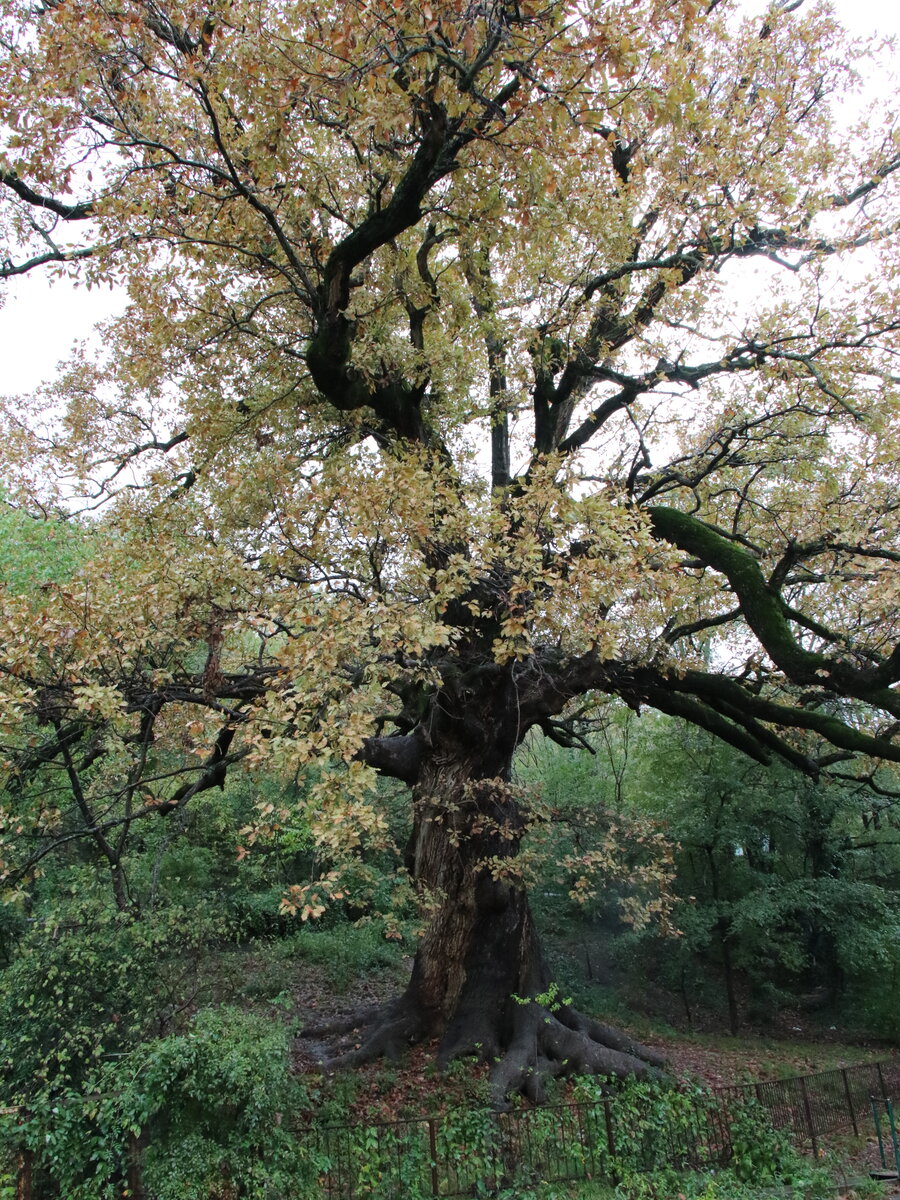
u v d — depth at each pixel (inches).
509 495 352.8
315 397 477.1
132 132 319.3
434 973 470.6
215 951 395.9
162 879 633.0
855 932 628.4
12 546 430.0
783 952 651.5
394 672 280.5
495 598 354.0
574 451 361.1
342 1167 285.7
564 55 255.8
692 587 432.8
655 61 295.7
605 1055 441.4
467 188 368.2
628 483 462.0
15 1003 284.2
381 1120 358.9
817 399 449.1
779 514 496.7
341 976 639.8
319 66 265.1
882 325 407.8
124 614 278.4
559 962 700.0
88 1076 269.6
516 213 367.9
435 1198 291.4
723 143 389.7
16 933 380.2
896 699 346.9
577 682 446.0
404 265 439.2
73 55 269.3
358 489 295.4
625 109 275.9
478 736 460.8
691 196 414.6
